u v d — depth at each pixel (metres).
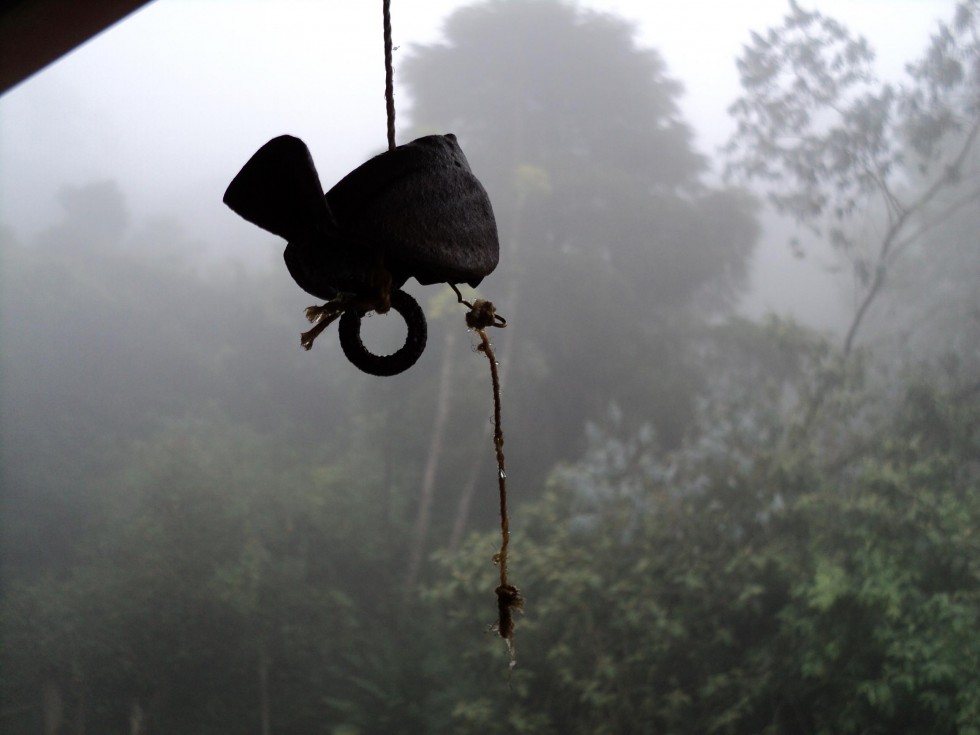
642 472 8.85
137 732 8.84
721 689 7.25
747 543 7.84
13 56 1.71
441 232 0.86
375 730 8.29
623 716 7.21
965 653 6.17
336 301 0.93
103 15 1.61
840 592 6.65
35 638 9.59
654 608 7.31
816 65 10.00
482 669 8.02
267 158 0.80
